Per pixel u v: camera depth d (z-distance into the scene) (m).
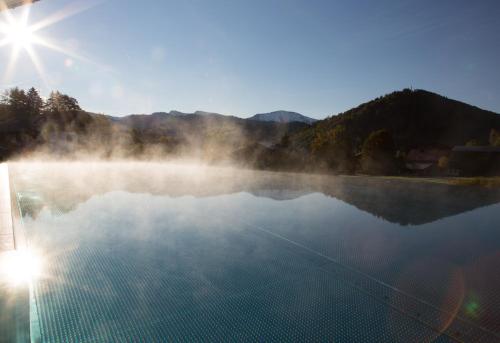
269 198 5.72
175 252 2.78
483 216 4.38
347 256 2.73
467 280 2.22
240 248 2.92
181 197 5.68
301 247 2.97
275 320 1.69
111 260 2.55
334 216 4.30
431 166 21.78
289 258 2.67
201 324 1.65
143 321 1.66
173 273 2.31
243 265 2.50
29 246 2.84
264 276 2.29
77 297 1.91
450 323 1.65
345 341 1.50
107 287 2.05
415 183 8.34
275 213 4.45
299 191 6.64
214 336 1.54
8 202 4.49
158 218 4.05
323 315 1.74
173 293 1.99
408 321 1.68
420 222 4.00
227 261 2.58
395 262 2.59
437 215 4.43
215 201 5.34
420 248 2.95
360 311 1.78
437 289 2.07
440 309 1.81
